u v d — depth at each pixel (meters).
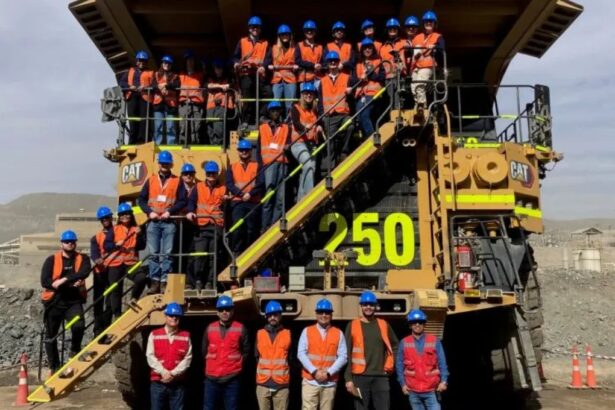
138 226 7.72
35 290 20.38
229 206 7.82
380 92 7.63
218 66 9.80
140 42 10.01
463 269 6.66
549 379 13.32
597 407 9.68
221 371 6.36
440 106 7.63
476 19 9.64
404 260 7.77
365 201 7.89
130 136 9.05
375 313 6.62
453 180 7.31
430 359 6.24
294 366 7.06
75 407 9.93
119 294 7.56
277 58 8.86
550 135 8.11
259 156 7.90
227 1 8.90
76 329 7.39
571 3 9.20
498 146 7.79
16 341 16.31
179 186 7.46
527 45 10.41
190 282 7.55
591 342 18.45
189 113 9.30
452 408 8.02
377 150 7.41
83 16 9.45
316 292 6.68
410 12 9.07
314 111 8.20
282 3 9.25
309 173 7.81
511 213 7.33
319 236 7.82
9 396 11.16
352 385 6.22
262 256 7.23
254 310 6.57
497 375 7.25
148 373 7.70
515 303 6.49
